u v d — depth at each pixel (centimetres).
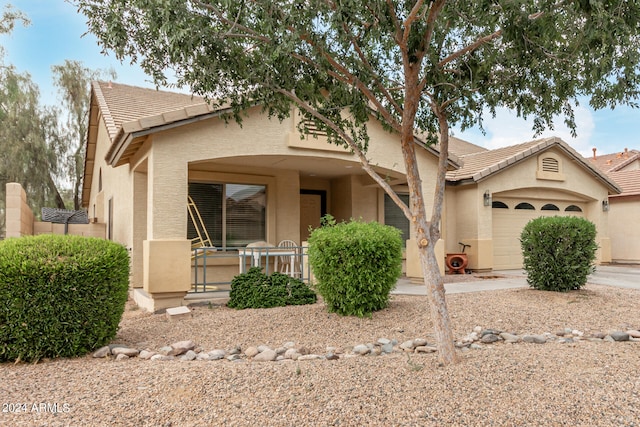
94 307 524
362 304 677
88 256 527
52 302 502
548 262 856
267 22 415
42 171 2173
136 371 438
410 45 465
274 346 550
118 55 453
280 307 759
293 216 1223
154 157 811
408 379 398
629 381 384
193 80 510
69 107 2330
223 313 726
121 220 1193
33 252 505
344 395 363
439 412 329
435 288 456
